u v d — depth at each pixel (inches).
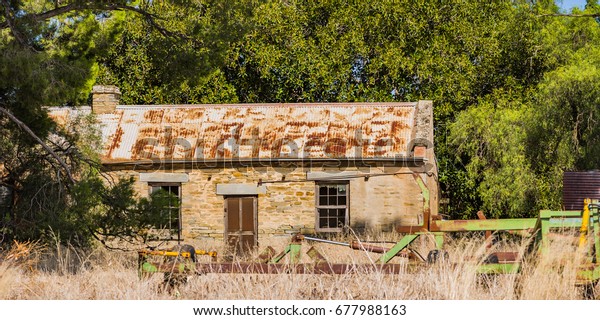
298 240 494.3
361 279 402.3
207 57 736.3
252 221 980.6
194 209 987.3
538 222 399.5
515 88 1325.0
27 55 595.5
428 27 1332.4
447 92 1304.1
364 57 1322.6
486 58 1331.2
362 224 956.6
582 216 397.7
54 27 721.6
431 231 436.8
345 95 1320.1
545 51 1316.4
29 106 627.8
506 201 1132.5
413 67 1307.8
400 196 956.0
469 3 1346.0
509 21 1333.7
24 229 615.2
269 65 1301.7
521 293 382.6
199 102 1330.0
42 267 543.8
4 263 466.6
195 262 440.8
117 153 1001.5
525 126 1085.8
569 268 381.4
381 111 1048.2
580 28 1295.5
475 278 391.2
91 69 735.7
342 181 968.9
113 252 673.0
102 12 772.0
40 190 638.5
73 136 701.3
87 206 619.2
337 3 1339.8
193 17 746.2
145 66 1323.8
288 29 1328.7
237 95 1379.2
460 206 1295.5
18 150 655.1
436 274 389.1
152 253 436.5
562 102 1029.2
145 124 1052.5
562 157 1032.8
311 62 1311.5
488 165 1167.0
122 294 407.5
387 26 1327.5
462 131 1167.0
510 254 416.8
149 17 743.1
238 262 421.7
